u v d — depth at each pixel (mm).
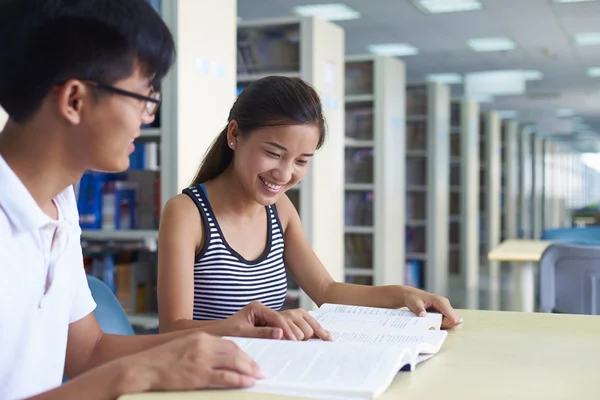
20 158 905
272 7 8016
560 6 7805
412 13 8297
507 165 11805
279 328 1147
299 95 1463
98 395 870
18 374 932
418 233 6992
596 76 12414
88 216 3379
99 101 872
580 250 3074
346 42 10047
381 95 5516
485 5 7863
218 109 3531
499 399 868
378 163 5527
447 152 7266
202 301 1581
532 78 12727
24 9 838
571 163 29719
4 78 853
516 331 1305
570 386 929
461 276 8297
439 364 1053
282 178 1491
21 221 886
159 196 3291
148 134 3258
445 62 11539
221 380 879
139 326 3320
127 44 869
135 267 3367
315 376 908
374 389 856
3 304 876
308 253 1783
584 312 3098
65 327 1029
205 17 3398
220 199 1627
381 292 1572
